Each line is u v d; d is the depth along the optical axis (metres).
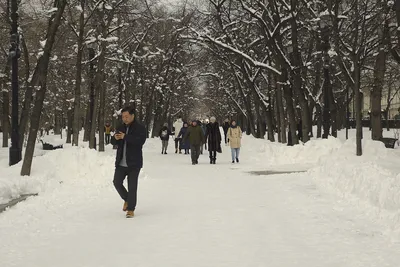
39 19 21.78
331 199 9.85
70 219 8.07
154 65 44.00
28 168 12.08
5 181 10.04
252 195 10.78
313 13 21.52
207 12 29.16
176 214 8.55
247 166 18.44
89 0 23.31
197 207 9.27
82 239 6.68
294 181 12.98
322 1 19.05
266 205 9.39
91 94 27.97
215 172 16.20
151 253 5.93
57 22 12.97
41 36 23.27
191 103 75.06
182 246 6.28
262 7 23.83
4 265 5.41
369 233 6.91
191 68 48.78
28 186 10.59
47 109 47.03
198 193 11.20
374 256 5.71
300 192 10.91
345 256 5.73
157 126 49.00
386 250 5.98
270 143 27.70
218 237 6.77
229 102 55.62
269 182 13.13
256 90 32.91
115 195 10.88
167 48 40.06
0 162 16.67
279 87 29.53
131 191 8.37
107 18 24.02
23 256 5.79
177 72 47.72
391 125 59.59
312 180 12.72
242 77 37.75
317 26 20.48
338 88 39.47
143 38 34.81
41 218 8.04
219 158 23.50
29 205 9.01
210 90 65.88
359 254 5.81
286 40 29.09
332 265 5.37
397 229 6.83
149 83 44.72
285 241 6.52
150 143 35.22
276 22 23.98
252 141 30.61
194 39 25.80
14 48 15.02
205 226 7.51
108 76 37.25
